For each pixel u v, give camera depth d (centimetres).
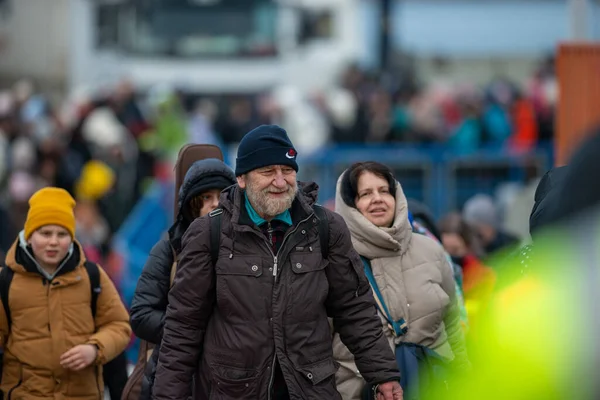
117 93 3769
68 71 4734
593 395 462
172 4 4469
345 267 1012
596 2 4131
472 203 2145
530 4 4862
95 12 4397
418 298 1142
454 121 4500
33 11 4734
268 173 979
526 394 489
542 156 3200
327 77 4469
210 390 1002
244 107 4147
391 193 1190
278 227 999
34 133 3612
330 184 3189
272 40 4509
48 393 1197
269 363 977
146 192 3603
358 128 4066
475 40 4878
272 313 976
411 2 4981
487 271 1452
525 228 2659
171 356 1005
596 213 471
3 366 1210
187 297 998
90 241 2569
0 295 1197
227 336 984
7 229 2403
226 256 984
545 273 495
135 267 2656
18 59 4747
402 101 4194
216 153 1302
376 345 1023
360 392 1114
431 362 1115
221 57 4494
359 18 4656
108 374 1307
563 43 1950
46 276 1203
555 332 476
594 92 1939
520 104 4109
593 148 479
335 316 1039
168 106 3722
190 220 1166
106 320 1239
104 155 3603
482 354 564
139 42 4450
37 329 1195
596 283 464
